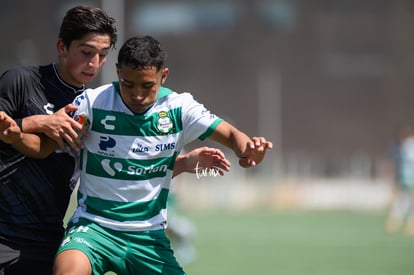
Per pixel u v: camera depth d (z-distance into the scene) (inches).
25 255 765.3
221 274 1603.1
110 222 749.9
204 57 6968.5
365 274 1604.3
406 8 7032.5
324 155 6929.1
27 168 760.3
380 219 3452.3
